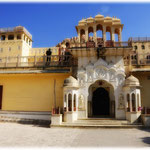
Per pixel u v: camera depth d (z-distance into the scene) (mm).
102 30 16531
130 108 12750
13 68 16938
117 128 11742
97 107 15742
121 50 14117
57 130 11258
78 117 13914
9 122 14766
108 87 15602
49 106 16078
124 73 14164
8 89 17078
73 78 13906
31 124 14109
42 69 16438
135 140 8242
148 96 15055
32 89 16672
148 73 15289
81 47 14234
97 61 14391
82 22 15945
